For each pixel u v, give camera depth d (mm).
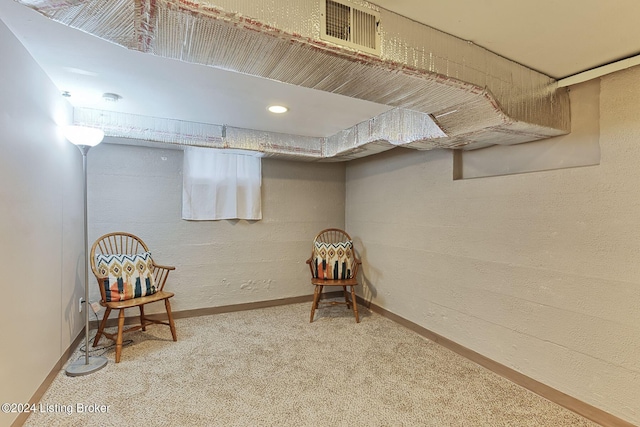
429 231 2875
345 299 3816
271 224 3844
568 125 1952
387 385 2090
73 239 2541
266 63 1356
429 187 2883
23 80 1644
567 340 1874
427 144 2391
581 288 1814
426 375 2223
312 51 1251
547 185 1982
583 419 1767
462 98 1668
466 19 1374
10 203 1519
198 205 3453
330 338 2852
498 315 2266
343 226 4250
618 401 1662
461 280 2555
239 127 3107
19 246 1607
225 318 3379
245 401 1906
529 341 2068
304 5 1188
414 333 2982
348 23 1263
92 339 2773
